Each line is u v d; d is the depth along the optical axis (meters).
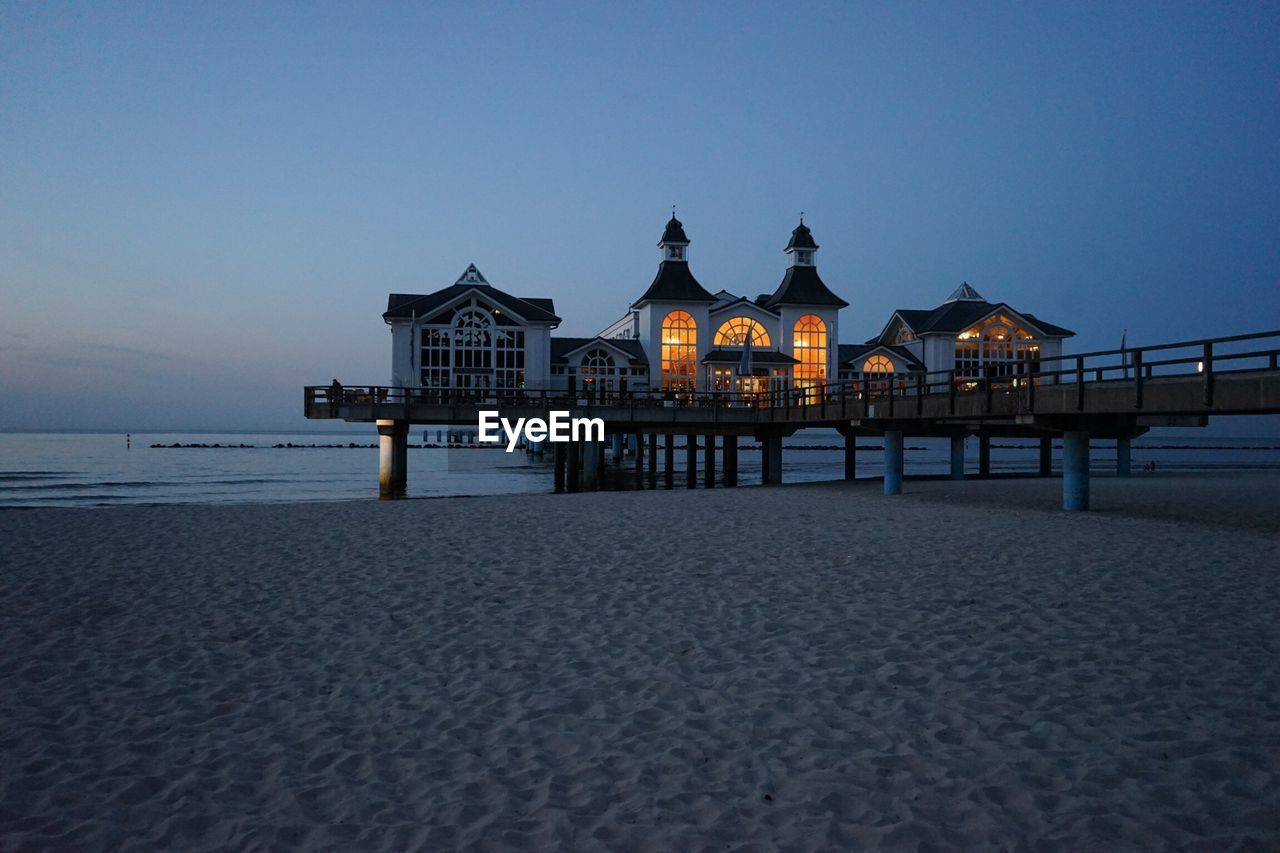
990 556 10.87
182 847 3.81
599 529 13.50
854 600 8.44
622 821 4.01
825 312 44.03
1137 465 42.34
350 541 12.39
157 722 5.37
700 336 42.78
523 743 5.00
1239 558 10.65
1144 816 3.95
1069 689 5.73
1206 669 6.10
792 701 5.61
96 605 8.48
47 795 4.34
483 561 10.70
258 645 7.08
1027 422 16.78
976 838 3.78
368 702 5.72
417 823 4.02
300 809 4.17
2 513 16.38
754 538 12.50
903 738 4.95
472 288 38.81
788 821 3.98
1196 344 12.95
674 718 5.36
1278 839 3.71
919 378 22.05
